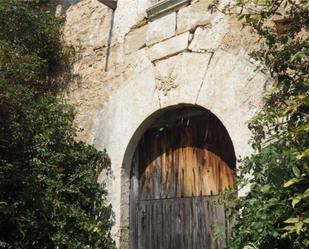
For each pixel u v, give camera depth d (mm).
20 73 4828
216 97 4020
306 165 2859
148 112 4527
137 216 4613
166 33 4582
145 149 4766
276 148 3117
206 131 4344
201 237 4113
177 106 4355
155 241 4426
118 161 4676
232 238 3502
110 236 4516
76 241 4410
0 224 4453
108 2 5164
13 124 4594
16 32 5551
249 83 3809
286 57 3330
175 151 4531
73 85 5402
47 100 5191
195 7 4410
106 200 4648
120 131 4742
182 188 4387
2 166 4465
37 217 4480
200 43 4273
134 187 4715
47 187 4590
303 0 3342
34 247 4508
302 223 2684
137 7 4980
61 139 4930
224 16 4148
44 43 5652
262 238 2975
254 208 3080
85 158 4871
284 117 3420
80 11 5684
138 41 4844
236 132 3799
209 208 4133
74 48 5527
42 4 6125
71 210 4520
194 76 4230
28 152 4738
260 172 3178
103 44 5234
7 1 5492
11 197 4527
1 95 4379
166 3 4609
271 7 3510
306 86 3188
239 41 3977
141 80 4684
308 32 3531
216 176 4160
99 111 5023
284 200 2906
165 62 4512
